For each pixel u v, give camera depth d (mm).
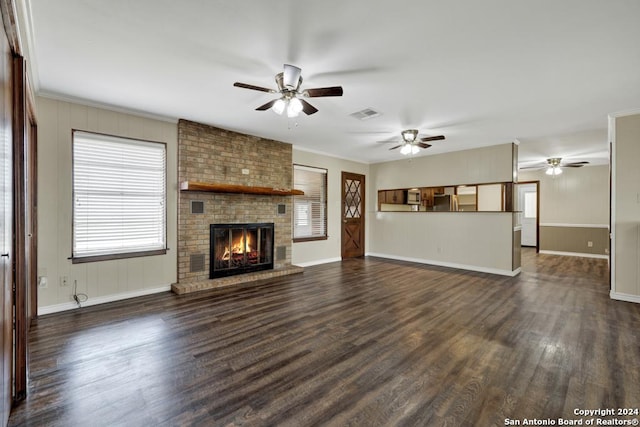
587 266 6367
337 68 2689
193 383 2023
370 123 4355
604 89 3127
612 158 3934
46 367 2215
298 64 2621
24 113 2006
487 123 4312
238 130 4793
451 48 2363
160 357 2371
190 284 4207
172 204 4254
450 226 6188
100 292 3658
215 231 4629
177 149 4285
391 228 7277
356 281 4875
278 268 5414
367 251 7770
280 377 2100
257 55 2484
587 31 2127
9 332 1699
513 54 2447
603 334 2820
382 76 2840
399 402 1832
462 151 6039
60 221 3389
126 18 2014
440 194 7715
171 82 3004
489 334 2822
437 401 1842
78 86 3104
